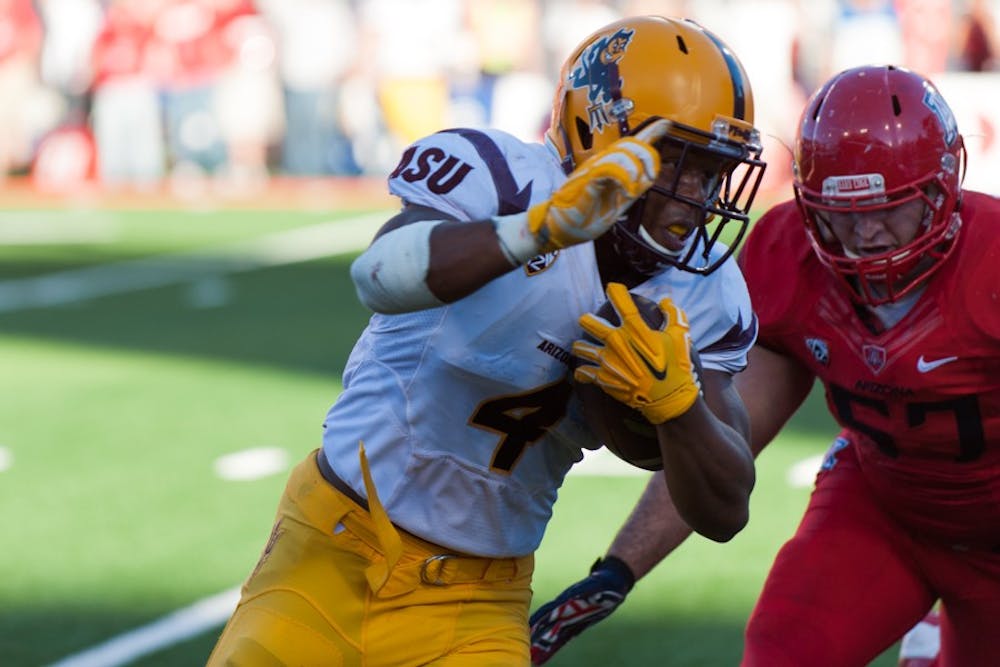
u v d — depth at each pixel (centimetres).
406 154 950
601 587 1127
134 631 1581
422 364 957
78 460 2172
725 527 963
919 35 4875
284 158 5441
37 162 5250
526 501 995
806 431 2309
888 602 1160
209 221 4603
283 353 2845
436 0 4975
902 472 1140
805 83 5169
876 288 1084
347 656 984
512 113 5009
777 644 1108
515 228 833
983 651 1202
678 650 1525
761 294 1155
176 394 2539
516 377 945
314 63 5241
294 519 1010
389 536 965
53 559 1786
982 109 3806
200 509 1955
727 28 4919
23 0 5253
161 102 5197
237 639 984
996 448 1103
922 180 1027
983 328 1059
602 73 935
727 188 959
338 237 4291
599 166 812
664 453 916
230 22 5019
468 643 988
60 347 2928
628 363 884
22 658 1510
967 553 1167
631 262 948
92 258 3972
